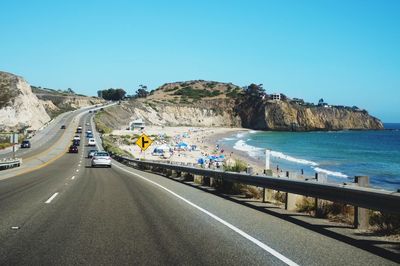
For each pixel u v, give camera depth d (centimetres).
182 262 737
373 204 960
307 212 1332
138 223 1112
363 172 5309
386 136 17300
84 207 1400
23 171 3553
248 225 1097
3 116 12912
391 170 5562
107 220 1153
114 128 16875
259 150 9631
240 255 789
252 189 1778
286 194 1388
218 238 938
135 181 2578
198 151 9231
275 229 1045
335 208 1241
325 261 750
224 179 1981
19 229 1020
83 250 815
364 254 801
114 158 6762
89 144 9175
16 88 13788
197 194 1852
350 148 10331
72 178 2756
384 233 998
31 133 11438
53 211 1309
